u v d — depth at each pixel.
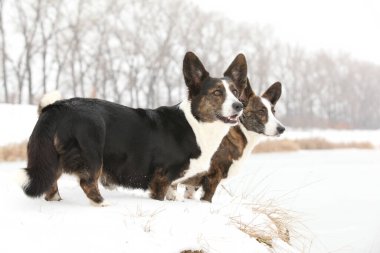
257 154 23.91
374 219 8.27
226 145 7.29
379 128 87.81
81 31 46.78
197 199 7.22
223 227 5.05
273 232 5.79
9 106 24.56
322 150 28.75
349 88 83.56
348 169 16.36
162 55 51.56
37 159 5.12
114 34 51.16
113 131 5.63
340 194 10.78
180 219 4.98
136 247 4.27
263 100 7.80
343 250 6.61
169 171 6.08
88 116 5.32
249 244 4.93
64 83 48.34
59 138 5.16
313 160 20.59
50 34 44.12
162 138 5.98
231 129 7.41
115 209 5.11
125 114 5.80
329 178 13.70
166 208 5.33
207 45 57.50
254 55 63.81
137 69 51.88
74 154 5.21
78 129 5.21
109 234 4.38
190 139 6.14
